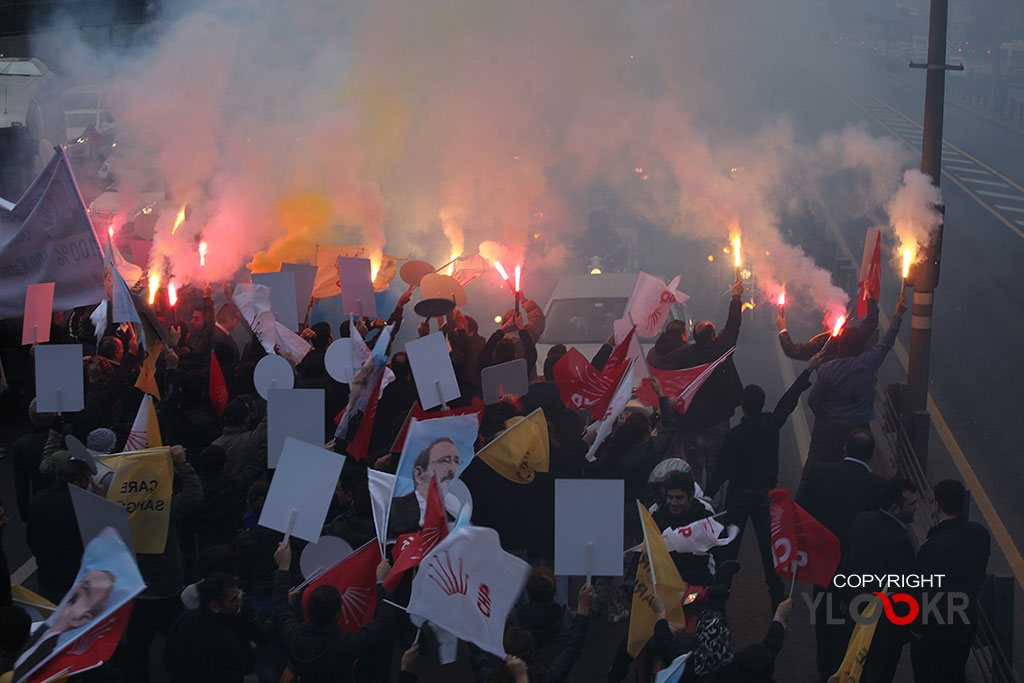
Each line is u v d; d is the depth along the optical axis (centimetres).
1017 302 2659
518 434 966
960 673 876
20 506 1111
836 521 979
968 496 991
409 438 895
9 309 1530
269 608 891
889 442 1452
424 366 1027
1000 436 1697
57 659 716
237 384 1264
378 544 811
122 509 777
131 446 1005
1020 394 1923
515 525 1011
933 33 1447
